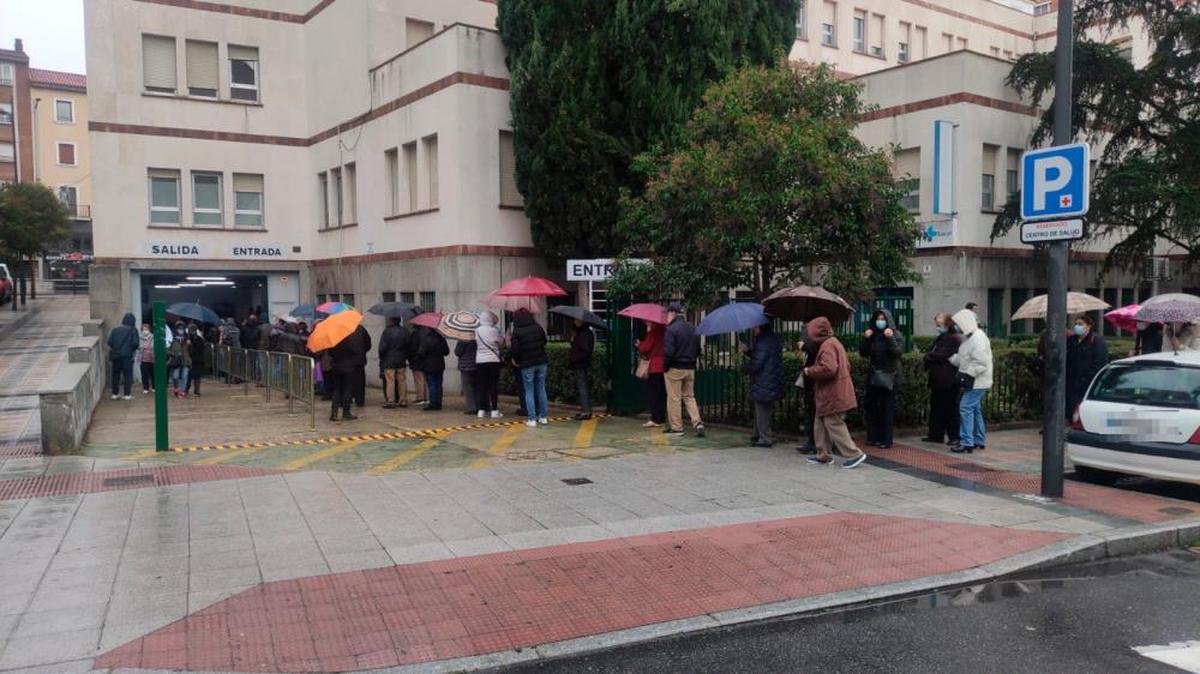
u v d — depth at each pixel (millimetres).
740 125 12195
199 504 7871
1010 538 6941
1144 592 5961
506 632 5070
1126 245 20016
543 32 16188
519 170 17016
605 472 9305
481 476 9086
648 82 15461
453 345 17859
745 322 10328
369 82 20672
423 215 18828
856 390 11805
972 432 10492
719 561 6340
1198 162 18938
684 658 4816
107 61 21781
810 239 11766
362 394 15422
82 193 55188
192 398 18750
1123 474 9055
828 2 28391
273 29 23484
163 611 5312
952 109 20172
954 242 20016
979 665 4715
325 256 23312
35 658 4645
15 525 7164
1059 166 8062
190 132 22641
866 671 4645
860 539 6902
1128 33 26344
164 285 23891
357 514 7539
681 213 12297
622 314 12555
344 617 5250
